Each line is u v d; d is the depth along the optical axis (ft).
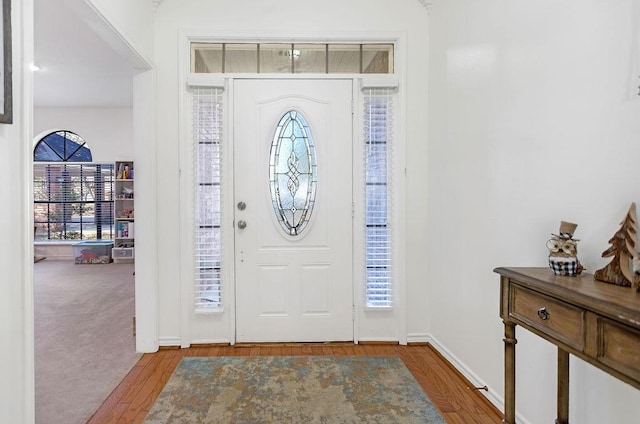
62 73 14.57
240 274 8.73
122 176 20.01
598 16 4.02
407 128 8.77
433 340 8.54
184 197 8.46
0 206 3.82
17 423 4.04
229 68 8.82
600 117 4.00
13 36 3.98
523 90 5.30
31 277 4.23
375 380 7.02
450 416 5.86
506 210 5.73
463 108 7.08
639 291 3.13
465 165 7.01
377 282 8.83
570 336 3.23
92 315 10.89
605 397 3.93
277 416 5.86
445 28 7.86
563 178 4.55
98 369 7.42
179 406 6.12
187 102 8.52
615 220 3.82
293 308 8.85
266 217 8.77
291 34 8.63
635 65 3.61
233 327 8.68
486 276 6.32
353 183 8.85
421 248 8.85
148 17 8.00
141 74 8.18
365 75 8.77
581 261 4.25
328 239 8.86
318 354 8.21
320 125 8.81
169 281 8.48
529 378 5.22
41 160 21.25
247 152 8.71
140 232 8.21
